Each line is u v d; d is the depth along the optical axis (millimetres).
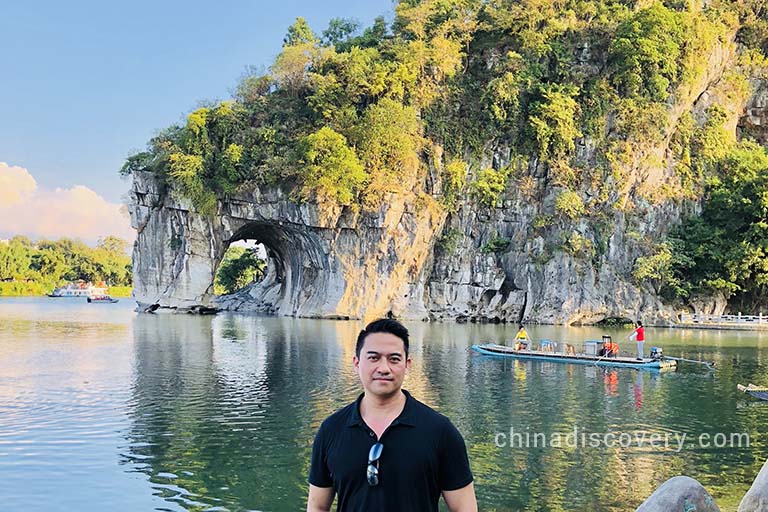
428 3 93688
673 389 28875
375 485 5234
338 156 74938
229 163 78188
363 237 78312
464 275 82062
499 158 86000
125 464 17156
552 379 31625
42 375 31078
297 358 37906
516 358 39656
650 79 83938
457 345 47938
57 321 67812
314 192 75375
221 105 81625
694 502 8430
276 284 100188
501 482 16031
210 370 33062
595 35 87625
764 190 77062
